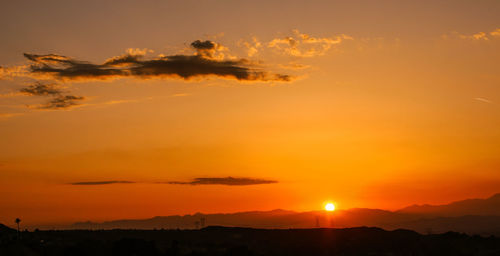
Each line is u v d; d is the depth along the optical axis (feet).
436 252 529.45
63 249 448.24
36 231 624.59
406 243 574.56
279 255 544.21
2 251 415.03
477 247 539.29
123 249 456.45
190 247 543.80
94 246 465.88
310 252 561.43
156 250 470.80
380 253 540.93
